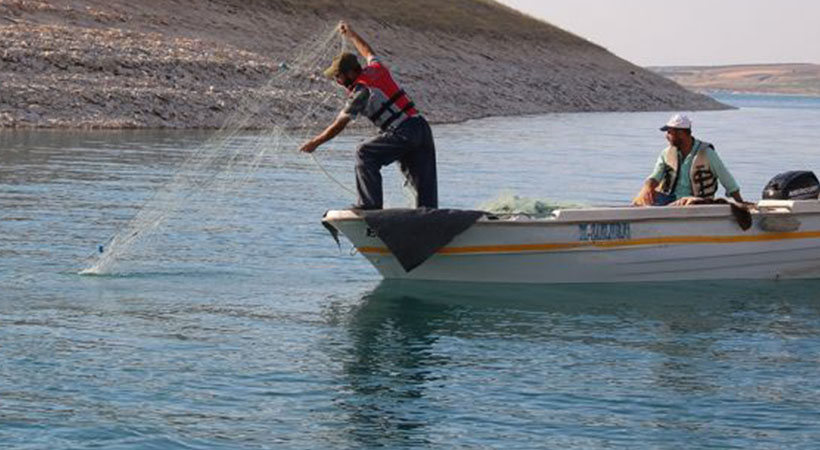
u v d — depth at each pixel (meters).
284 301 15.27
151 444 9.55
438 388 11.44
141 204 23.97
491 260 16.48
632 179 33.97
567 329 14.16
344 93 56.19
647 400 11.20
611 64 113.62
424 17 100.50
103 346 12.46
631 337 13.85
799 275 18.06
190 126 47.00
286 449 9.61
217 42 68.31
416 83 74.62
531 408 10.88
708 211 17.28
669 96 111.12
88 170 29.94
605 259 16.86
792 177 18.25
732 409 10.95
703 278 17.50
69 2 64.19
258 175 30.95
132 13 67.62
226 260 18.02
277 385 11.34
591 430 10.28
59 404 10.43
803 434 10.27
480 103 77.00
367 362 12.32
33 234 19.56
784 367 12.53
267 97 52.34
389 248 15.83
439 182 31.09
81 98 46.09
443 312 14.91
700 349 13.30
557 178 33.56
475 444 9.88
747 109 122.88
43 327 13.19
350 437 9.95
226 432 9.93
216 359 12.16
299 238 20.36
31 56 48.72
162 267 17.23
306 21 84.62
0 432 9.67
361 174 16.17
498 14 113.75
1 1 58.31
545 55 105.81
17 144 35.91
